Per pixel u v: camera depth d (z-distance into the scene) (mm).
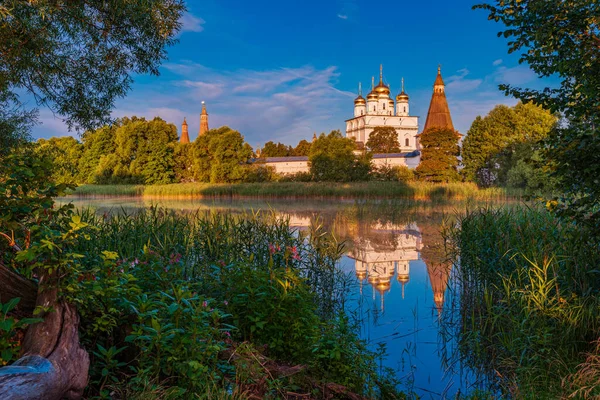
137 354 3473
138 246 7727
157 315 3666
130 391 3090
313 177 49188
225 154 50938
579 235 5473
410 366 5578
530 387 4637
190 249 8273
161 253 7367
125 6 7066
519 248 7293
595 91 4414
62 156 9227
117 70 8133
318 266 9250
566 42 4625
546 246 6793
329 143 53562
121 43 7758
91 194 42375
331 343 4230
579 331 5332
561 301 5742
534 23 4617
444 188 33281
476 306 7480
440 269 10625
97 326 3332
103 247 7156
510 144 42062
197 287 5340
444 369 5504
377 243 14125
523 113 43500
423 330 6727
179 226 9492
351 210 25312
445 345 6180
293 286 4801
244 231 9758
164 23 7500
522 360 5379
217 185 40750
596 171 4648
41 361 2662
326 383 3947
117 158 55031
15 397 2340
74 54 7973
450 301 8109
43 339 2859
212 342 3713
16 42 6660
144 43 7773
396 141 98125
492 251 7988
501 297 7109
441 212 23578
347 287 9000
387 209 25562
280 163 76250
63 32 7422
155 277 4617
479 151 48469
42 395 2496
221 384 3494
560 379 4645
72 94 8195
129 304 3518
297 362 4344
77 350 2934
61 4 6988
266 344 4379
